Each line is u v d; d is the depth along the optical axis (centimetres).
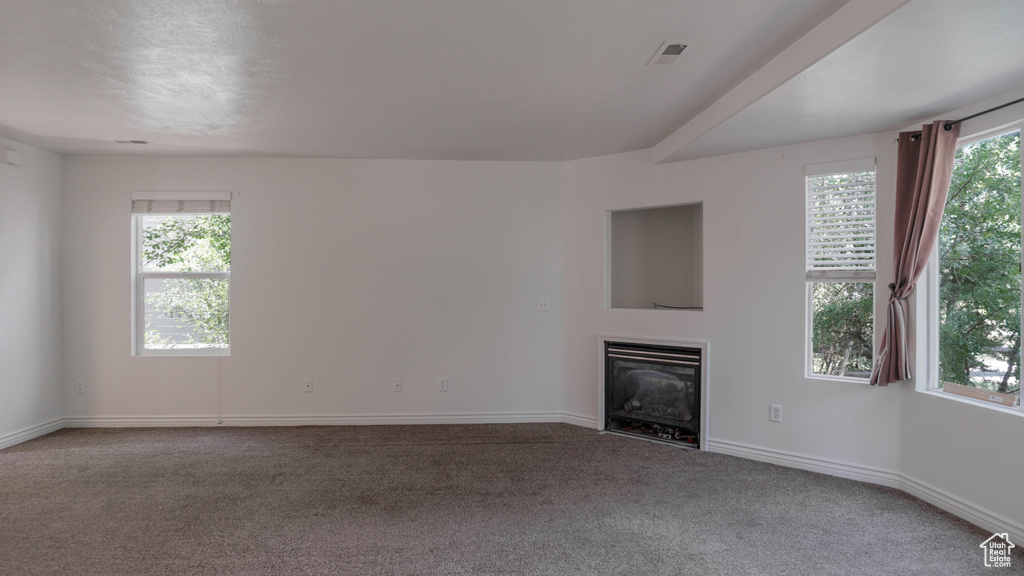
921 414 329
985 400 296
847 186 366
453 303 500
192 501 322
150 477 362
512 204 502
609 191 477
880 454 353
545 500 326
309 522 295
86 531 284
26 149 441
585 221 491
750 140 370
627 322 466
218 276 496
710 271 421
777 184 391
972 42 216
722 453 415
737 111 308
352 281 494
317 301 493
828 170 368
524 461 397
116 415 484
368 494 334
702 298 447
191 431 472
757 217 399
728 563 253
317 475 366
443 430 478
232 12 221
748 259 404
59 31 238
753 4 216
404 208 497
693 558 258
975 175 307
